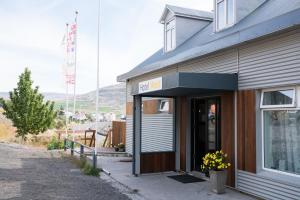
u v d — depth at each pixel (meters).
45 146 20.52
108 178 9.93
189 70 10.53
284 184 6.86
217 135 9.39
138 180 9.46
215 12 10.77
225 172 8.02
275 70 7.17
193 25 13.87
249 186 7.82
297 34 6.61
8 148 17.75
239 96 8.27
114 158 14.12
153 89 9.08
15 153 15.75
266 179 7.33
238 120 8.27
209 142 9.80
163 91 9.20
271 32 6.75
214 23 10.78
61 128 29.91
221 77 8.24
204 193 7.99
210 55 9.41
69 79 18.12
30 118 21.33
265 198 7.34
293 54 6.70
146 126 14.09
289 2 8.21
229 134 8.57
